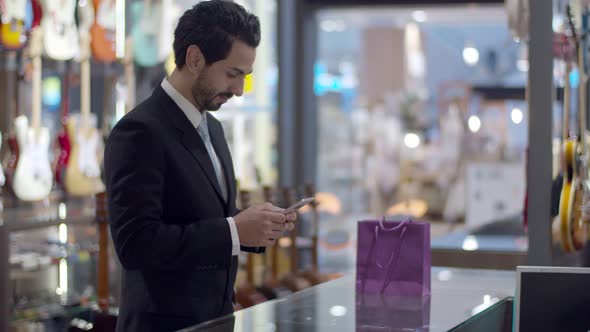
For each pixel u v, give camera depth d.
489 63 8.04
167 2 6.17
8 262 4.38
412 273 2.92
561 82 4.69
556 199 3.99
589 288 2.38
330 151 7.82
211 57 2.59
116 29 6.03
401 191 8.19
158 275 2.62
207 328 2.31
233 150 7.36
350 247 7.46
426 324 2.44
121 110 6.06
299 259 6.95
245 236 2.60
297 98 7.45
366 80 8.00
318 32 7.67
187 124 2.66
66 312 4.44
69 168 5.97
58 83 6.46
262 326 2.36
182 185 2.61
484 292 3.02
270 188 5.65
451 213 8.14
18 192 5.59
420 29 8.05
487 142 8.11
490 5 7.21
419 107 8.19
